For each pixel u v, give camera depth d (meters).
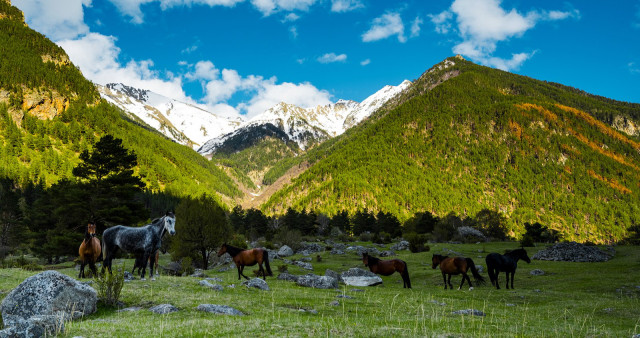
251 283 20.52
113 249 17.55
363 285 29.42
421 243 65.06
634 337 10.60
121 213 47.59
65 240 45.91
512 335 11.04
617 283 27.94
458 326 12.23
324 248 74.75
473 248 66.50
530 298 22.94
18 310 11.12
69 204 46.47
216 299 15.23
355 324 11.27
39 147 196.75
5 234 77.31
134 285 16.55
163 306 12.91
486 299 22.36
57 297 11.53
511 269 27.88
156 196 192.88
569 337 11.53
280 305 15.59
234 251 24.25
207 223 48.66
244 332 9.34
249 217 148.25
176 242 48.81
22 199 92.62
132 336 8.84
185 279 20.23
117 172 51.97
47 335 8.54
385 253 63.19
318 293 20.36
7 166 159.12
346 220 161.62
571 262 42.88
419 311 16.02
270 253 55.59
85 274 21.55
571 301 21.41
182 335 8.99
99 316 12.25
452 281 34.56
